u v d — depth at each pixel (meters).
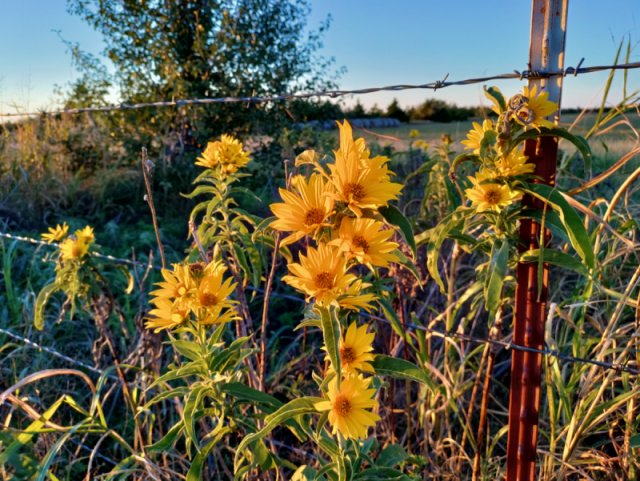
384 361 1.17
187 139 6.62
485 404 1.75
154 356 2.16
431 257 1.46
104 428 1.78
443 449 2.08
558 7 1.29
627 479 1.74
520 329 1.46
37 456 2.16
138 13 6.43
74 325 3.10
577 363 1.87
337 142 5.33
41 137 6.48
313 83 7.07
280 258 3.09
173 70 6.25
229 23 6.43
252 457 1.46
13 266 3.86
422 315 2.53
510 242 1.40
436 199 2.65
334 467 1.30
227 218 1.95
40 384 2.59
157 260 4.09
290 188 1.62
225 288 1.40
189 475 1.38
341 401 1.11
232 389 1.40
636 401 1.84
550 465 1.76
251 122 6.41
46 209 5.32
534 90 1.29
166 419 2.45
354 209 0.96
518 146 1.48
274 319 3.21
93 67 6.82
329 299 0.98
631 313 2.18
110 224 4.63
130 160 6.36
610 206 1.58
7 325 3.11
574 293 2.25
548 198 1.29
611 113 1.54
